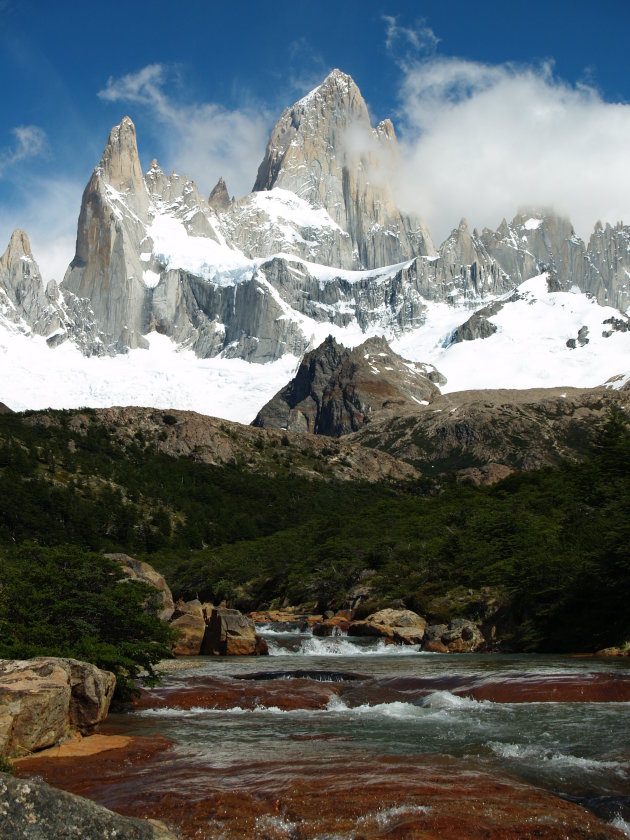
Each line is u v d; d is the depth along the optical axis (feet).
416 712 106.73
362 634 252.42
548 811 61.11
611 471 347.15
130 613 121.19
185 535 575.38
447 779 69.56
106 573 126.00
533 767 74.64
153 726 98.02
